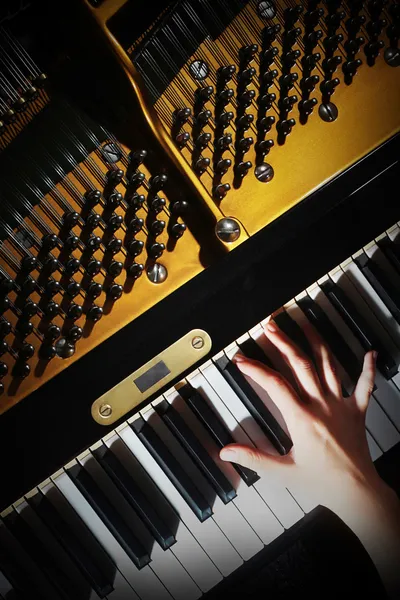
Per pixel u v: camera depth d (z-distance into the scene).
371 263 0.66
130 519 0.66
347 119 0.65
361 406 0.65
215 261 0.63
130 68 0.60
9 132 0.63
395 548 0.64
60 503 0.65
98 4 0.59
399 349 0.67
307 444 0.63
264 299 0.63
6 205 0.62
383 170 0.64
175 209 0.63
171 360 0.62
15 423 0.61
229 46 0.66
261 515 0.67
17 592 0.65
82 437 0.62
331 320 0.66
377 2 0.66
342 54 0.66
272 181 0.64
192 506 0.65
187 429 0.65
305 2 0.66
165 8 0.65
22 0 0.60
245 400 0.65
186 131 0.64
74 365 0.62
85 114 0.64
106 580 0.66
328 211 0.64
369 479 0.64
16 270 0.62
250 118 0.63
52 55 0.63
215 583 0.67
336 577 0.76
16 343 0.61
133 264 0.62
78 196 0.63
